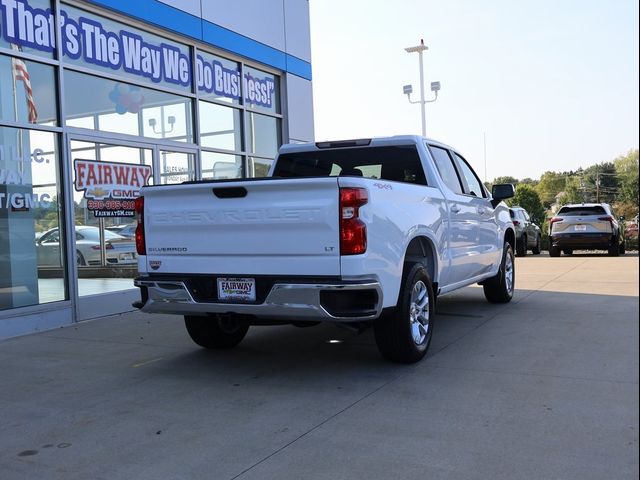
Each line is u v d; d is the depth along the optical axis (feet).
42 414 14.21
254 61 37.91
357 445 11.87
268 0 39.17
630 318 23.47
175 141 31.96
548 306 26.89
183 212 16.55
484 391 14.88
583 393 14.49
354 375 16.72
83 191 26.61
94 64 27.37
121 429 13.12
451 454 11.29
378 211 15.46
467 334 21.33
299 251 15.15
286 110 41.24
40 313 24.36
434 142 22.41
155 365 18.47
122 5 28.25
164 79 31.42
